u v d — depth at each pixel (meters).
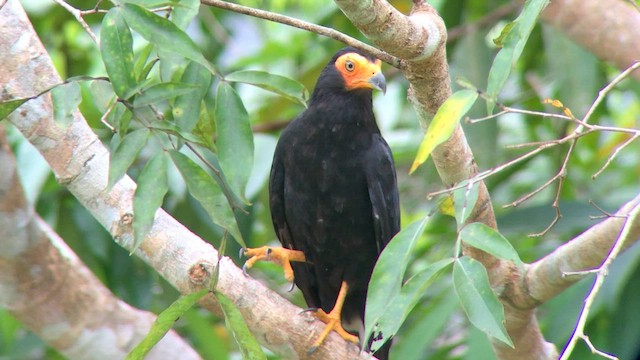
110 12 4.95
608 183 12.57
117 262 11.44
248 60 12.80
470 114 10.70
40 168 8.91
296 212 8.70
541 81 12.92
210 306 6.79
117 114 5.30
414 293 4.93
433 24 6.19
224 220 5.18
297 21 6.01
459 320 11.21
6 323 9.69
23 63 6.83
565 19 10.30
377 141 8.67
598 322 9.68
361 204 8.57
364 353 7.08
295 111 12.98
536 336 8.20
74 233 11.45
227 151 5.25
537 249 10.76
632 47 10.11
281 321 6.78
